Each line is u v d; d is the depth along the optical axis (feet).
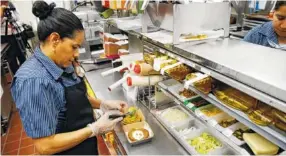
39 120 3.02
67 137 3.36
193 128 4.73
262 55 3.36
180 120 4.85
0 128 9.32
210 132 4.50
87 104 4.01
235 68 2.84
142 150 4.40
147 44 5.55
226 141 3.39
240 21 7.43
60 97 3.40
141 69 5.21
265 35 5.54
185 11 3.83
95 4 9.80
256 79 2.51
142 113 5.40
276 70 2.74
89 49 9.64
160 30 5.25
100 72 8.69
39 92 3.00
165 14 4.36
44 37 3.11
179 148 4.39
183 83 4.00
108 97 6.60
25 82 2.98
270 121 2.74
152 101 5.69
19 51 11.80
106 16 8.77
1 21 10.96
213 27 4.19
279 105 2.28
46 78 3.15
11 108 11.54
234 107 3.14
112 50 8.04
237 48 3.76
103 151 7.67
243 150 3.14
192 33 4.13
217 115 3.78
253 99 3.08
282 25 5.15
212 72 3.21
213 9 4.03
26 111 2.97
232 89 3.51
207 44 4.02
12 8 11.27
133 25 5.89
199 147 4.16
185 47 3.87
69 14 3.05
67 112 3.60
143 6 4.75
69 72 3.64
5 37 11.12
